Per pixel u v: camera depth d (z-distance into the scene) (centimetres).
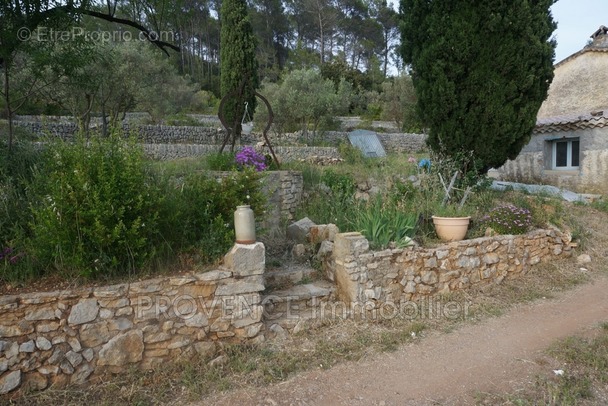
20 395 296
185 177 488
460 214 623
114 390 311
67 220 332
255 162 689
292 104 1781
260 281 384
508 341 408
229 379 331
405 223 555
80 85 519
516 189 965
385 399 308
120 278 350
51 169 384
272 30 4600
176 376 332
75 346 313
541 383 328
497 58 718
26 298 299
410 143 2014
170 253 381
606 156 1024
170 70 1925
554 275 607
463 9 730
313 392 317
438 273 518
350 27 4962
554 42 754
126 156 376
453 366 359
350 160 1165
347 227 592
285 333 404
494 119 740
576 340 402
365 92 3198
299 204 739
